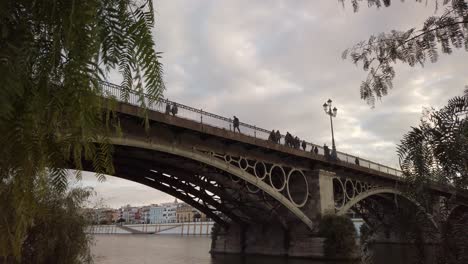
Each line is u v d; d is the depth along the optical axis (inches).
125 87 89.2
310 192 1465.3
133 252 2171.5
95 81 82.1
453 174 142.6
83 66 79.7
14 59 75.3
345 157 1622.8
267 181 1464.1
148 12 90.1
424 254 147.9
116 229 7219.5
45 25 82.0
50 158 92.4
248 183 1275.8
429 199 148.3
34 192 95.6
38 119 85.0
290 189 1507.1
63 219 695.7
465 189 140.3
